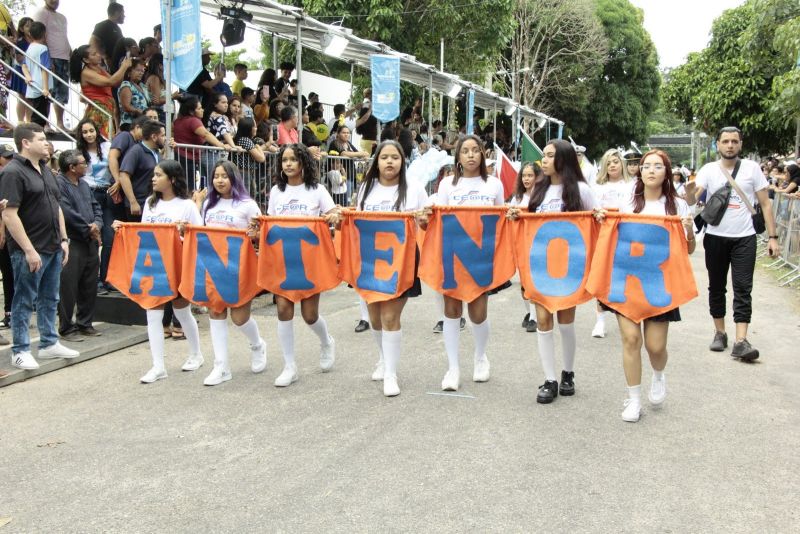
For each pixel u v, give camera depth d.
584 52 30.23
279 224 5.67
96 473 4.04
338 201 10.72
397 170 5.61
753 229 6.55
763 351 6.89
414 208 5.59
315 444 4.41
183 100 8.29
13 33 10.43
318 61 21.42
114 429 4.75
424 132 16.58
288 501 3.65
